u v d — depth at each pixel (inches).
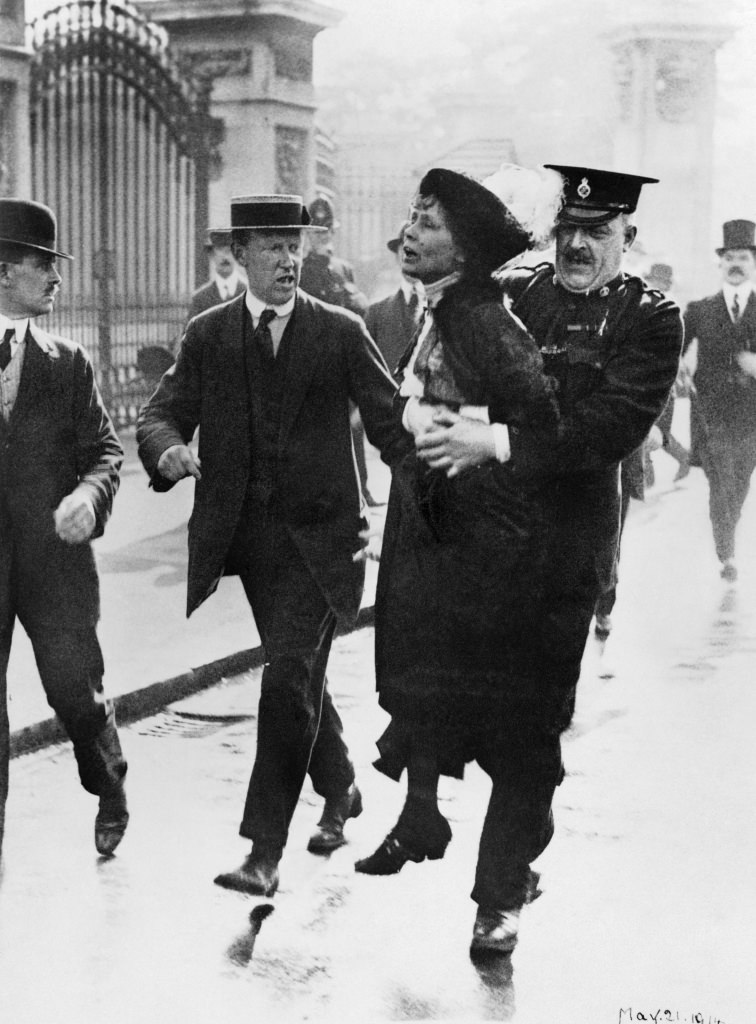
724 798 214.4
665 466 574.6
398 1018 151.4
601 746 237.8
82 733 185.0
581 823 204.1
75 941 166.7
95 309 593.0
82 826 200.4
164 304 627.8
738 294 361.1
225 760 230.1
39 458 176.9
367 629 317.7
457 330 159.8
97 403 181.6
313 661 178.5
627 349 158.7
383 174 838.5
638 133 779.4
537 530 159.9
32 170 546.9
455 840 199.9
